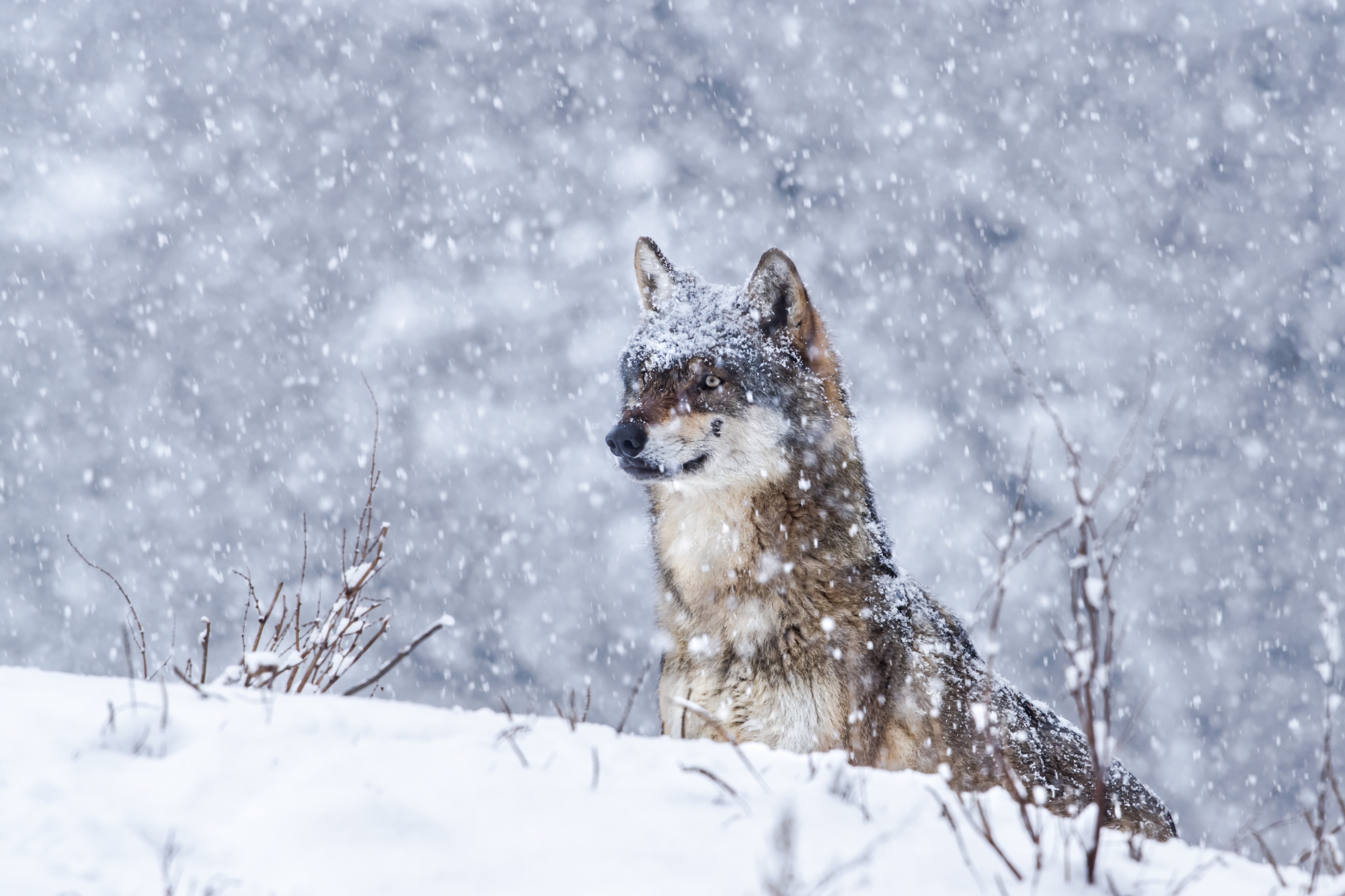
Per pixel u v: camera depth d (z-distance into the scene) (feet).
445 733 32.76
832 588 55.31
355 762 29.01
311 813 26.25
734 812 29.48
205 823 26.35
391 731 32.17
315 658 47.09
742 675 55.98
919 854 28.40
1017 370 34.32
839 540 56.59
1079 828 30.83
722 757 33.91
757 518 57.00
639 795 29.60
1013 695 59.88
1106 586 31.17
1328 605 32.42
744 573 56.80
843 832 29.19
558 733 33.78
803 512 56.80
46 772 27.27
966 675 57.62
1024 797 34.78
